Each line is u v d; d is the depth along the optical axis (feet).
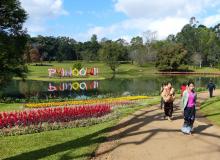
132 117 65.05
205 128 52.54
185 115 48.78
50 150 40.60
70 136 48.49
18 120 55.62
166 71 414.41
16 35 153.07
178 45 426.92
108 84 229.66
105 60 380.37
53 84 230.68
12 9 147.95
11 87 203.41
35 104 104.06
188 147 41.55
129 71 402.31
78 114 61.46
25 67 155.12
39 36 615.16
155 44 492.54
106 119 62.69
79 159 36.83
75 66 328.70
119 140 45.34
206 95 120.98
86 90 183.01
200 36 541.75
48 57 616.39
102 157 37.99
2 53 140.26
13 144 44.04
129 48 512.63
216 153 38.91
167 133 49.44
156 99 109.40
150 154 38.88
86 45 622.13
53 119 58.65
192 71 427.33
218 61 496.64
